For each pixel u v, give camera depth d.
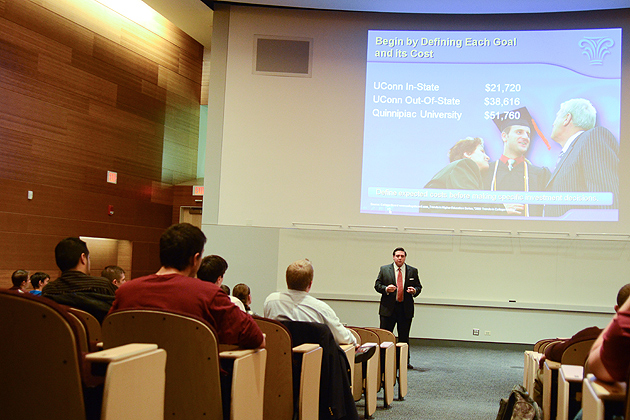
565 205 8.05
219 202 8.47
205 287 2.18
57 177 8.29
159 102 10.52
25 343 1.55
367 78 8.55
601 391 1.37
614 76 8.10
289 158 8.51
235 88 8.59
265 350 2.40
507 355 7.58
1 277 7.40
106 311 2.91
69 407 1.55
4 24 7.44
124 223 9.62
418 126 8.41
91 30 8.91
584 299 7.95
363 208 8.39
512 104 8.28
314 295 8.31
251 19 8.68
